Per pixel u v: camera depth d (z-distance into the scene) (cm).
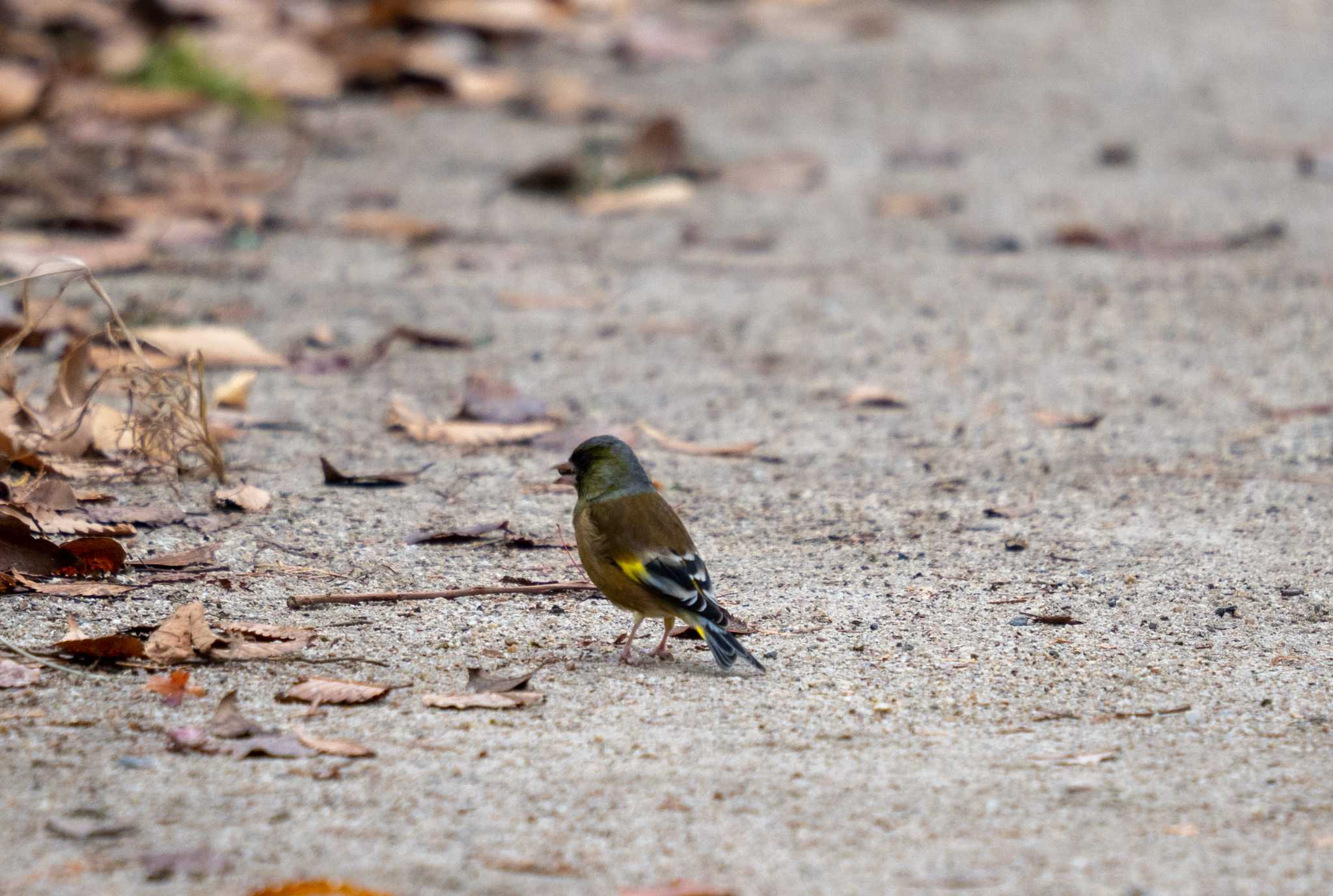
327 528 1035
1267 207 2141
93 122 2177
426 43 2838
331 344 1501
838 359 1534
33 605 871
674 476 1196
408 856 604
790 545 1051
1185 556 1034
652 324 1627
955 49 3253
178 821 627
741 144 2439
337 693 767
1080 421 1343
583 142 2395
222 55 2553
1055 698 795
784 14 3453
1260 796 671
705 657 856
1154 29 3528
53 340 1392
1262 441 1302
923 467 1233
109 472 1101
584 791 667
